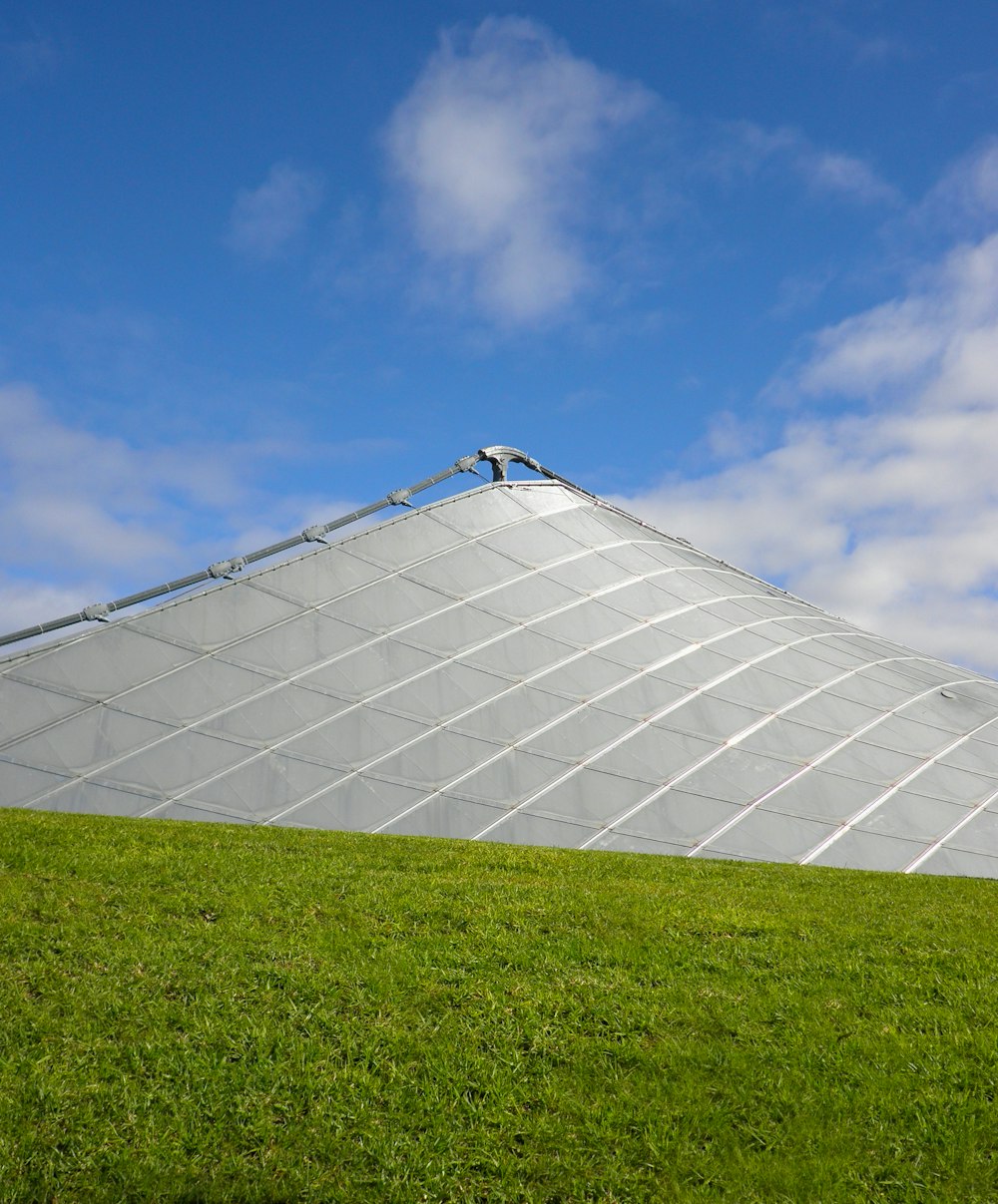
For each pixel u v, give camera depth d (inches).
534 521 1173.1
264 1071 286.7
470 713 861.8
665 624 1064.2
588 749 856.9
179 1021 310.5
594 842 766.5
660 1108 275.6
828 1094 282.2
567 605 1040.8
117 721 767.1
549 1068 296.0
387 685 866.8
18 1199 231.9
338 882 454.0
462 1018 321.7
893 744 960.9
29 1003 314.0
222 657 846.5
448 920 408.8
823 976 365.4
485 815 770.8
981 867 816.3
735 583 1301.7
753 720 943.7
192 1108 269.3
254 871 463.8
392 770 788.0
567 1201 242.2
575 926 409.7
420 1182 245.9
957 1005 339.9
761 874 568.1
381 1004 328.2
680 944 393.7
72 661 802.2
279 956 360.8
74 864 443.5
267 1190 240.5
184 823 598.5
